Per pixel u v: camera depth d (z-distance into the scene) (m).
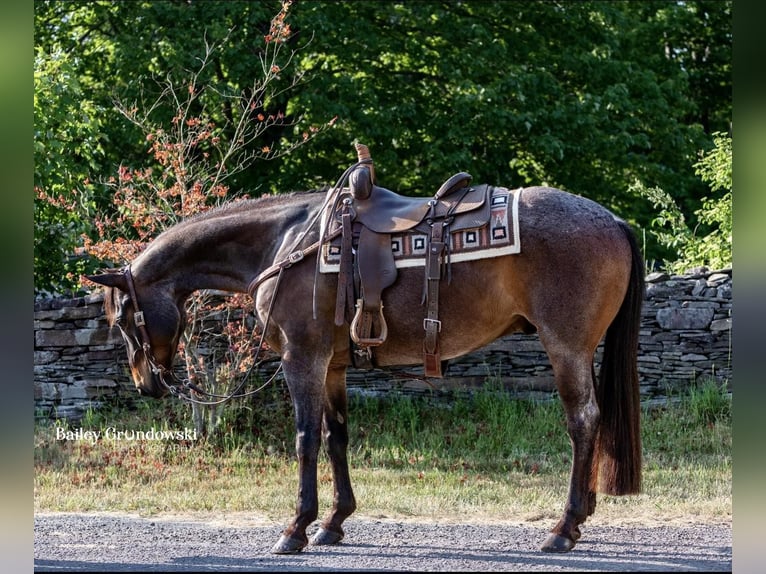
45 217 9.78
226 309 9.16
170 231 5.62
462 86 11.71
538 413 8.90
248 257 5.52
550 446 8.34
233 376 8.65
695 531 5.56
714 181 11.24
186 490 7.17
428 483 7.29
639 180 12.60
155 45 11.66
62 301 9.39
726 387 8.95
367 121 11.51
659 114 13.29
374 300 4.96
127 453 8.26
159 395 5.65
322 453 8.01
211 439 8.62
